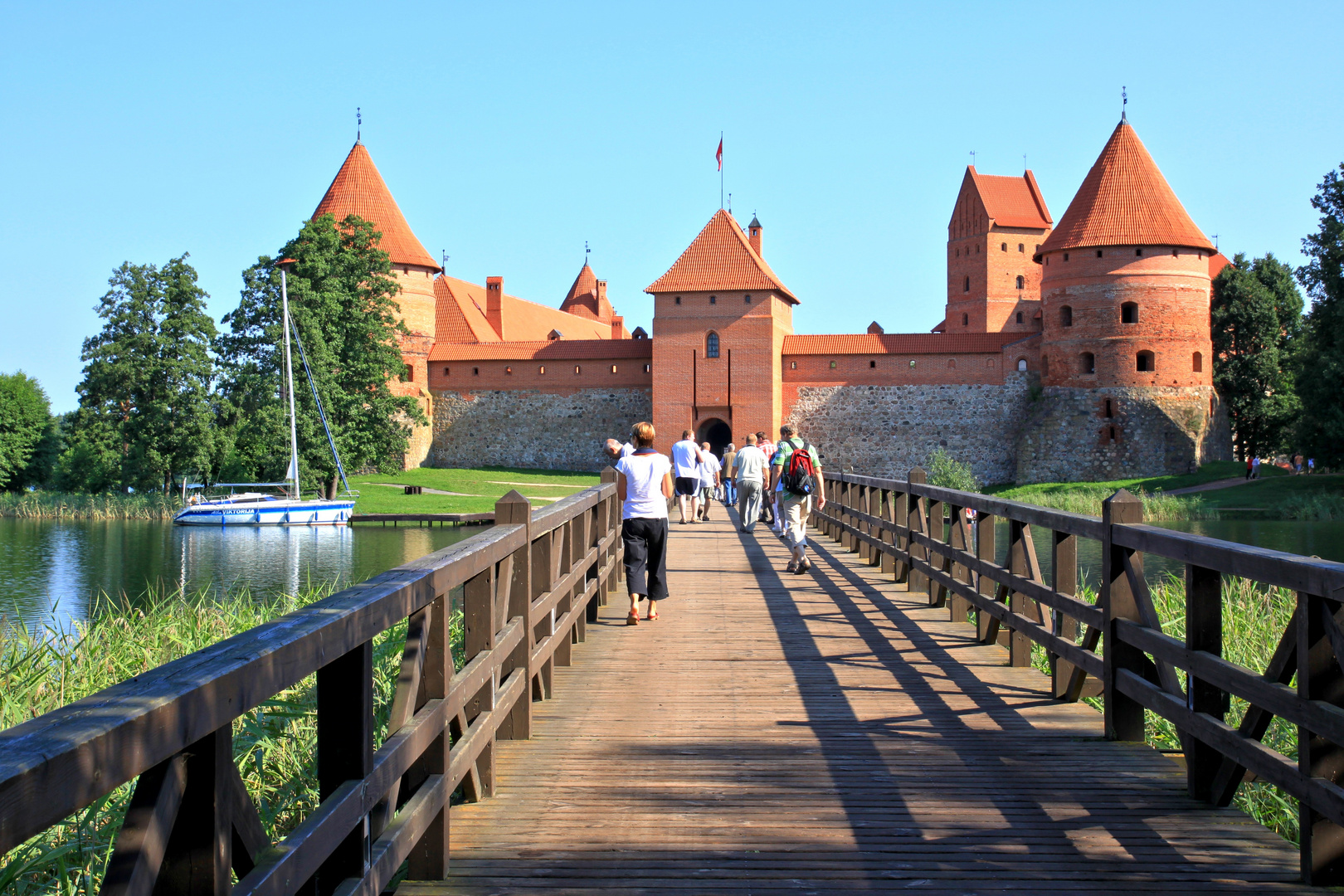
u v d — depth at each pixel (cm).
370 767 328
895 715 680
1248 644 1108
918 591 1206
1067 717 674
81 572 2850
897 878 433
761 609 1093
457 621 1152
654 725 660
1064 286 5416
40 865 559
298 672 275
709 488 2308
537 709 701
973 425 5538
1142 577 587
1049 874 436
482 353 6075
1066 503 4522
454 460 6122
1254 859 450
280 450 4644
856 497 1655
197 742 234
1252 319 5944
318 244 5072
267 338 4775
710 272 5509
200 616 1409
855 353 5609
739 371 5456
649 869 443
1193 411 5275
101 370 5059
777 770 571
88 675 1074
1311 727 398
